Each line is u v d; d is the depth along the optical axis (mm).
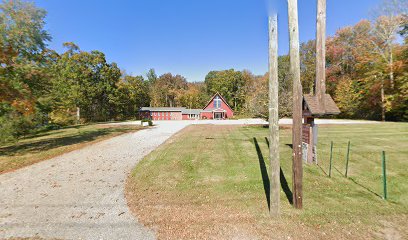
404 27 20906
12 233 3066
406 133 12422
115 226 3207
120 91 40094
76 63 32281
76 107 32000
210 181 5184
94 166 6980
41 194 4613
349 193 4156
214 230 2994
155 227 3146
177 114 45938
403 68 20750
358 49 27562
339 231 2859
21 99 9594
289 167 6070
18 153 9477
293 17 3383
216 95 44281
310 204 3674
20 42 11531
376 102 24375
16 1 11703
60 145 11547
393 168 5777
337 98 31047
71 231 3098
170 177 5582
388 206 3555
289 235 2805
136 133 16609
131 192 4633
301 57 38125
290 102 13758
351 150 8016
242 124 23953
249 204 3816
